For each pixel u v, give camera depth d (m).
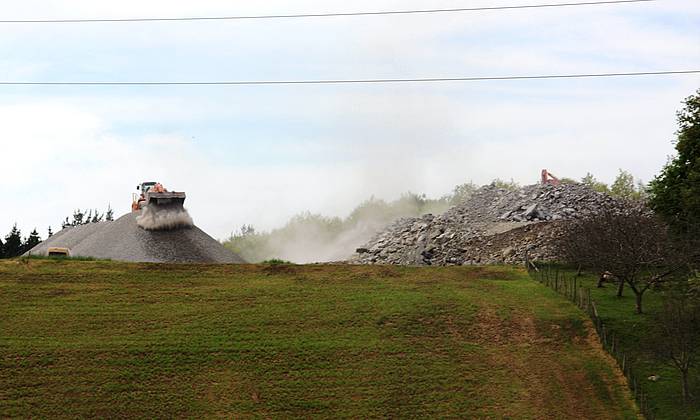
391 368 76.75
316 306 88.88
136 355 78.25
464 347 80.69
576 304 88.75
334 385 74.12
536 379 75.19
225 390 73.25
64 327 83.62
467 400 71.94
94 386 73.25
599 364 77.00
